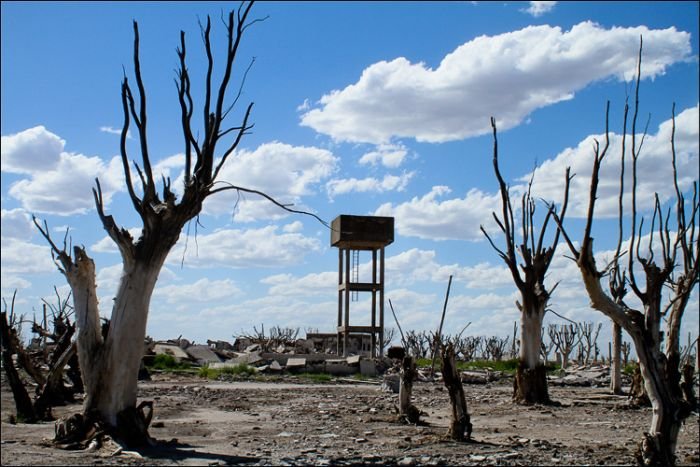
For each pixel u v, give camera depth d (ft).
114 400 50.78
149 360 159.74
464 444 58.23
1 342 67.97
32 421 66.54
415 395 109.40
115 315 51.29
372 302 188.65
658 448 44.86
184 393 103.19
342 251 195.00
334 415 77.46
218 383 128.36
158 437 58.95
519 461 51.31
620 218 45.09
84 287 51.67
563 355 220.23
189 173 53.83
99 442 49.21
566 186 59.00
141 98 51.47
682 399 45.96
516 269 102.12
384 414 79.77
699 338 55.42
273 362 159.74
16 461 44.11
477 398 111.04
